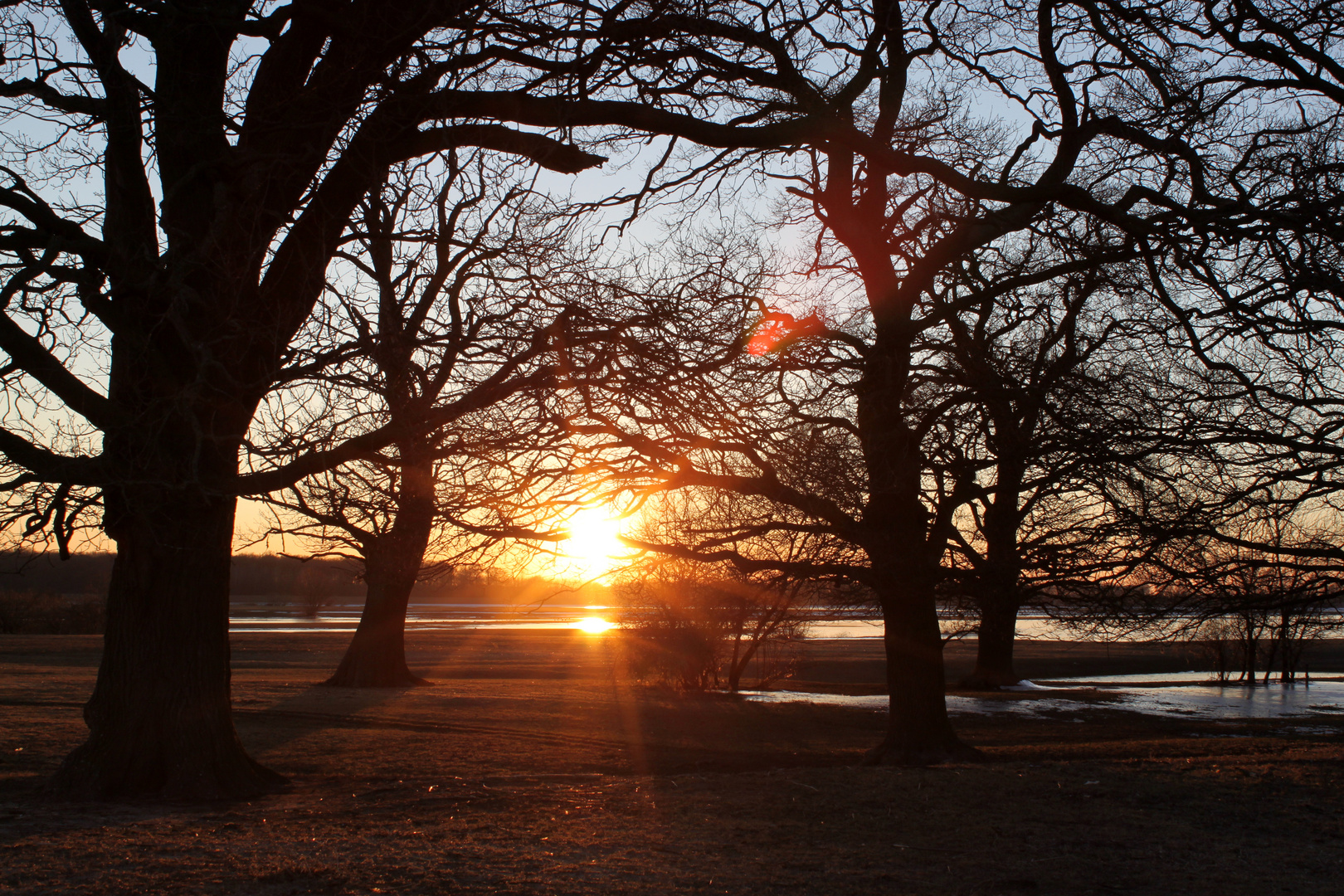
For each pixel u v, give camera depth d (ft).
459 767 42.80
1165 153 41.93
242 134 30.83
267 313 31.40
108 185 32.78
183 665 32.99
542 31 31.60
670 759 47.06
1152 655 153.07
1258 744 51.11
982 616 64.08
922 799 30.14
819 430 37.09
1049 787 32.30
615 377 27.91
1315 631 72.79
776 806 28.89
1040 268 49.42
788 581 54.54
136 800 31.22
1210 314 41.70
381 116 31.48
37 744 45.37
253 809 29.53
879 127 46.39
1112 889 20.29
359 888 19.79
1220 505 40.45
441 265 28.07
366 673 85.97
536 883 20.20
